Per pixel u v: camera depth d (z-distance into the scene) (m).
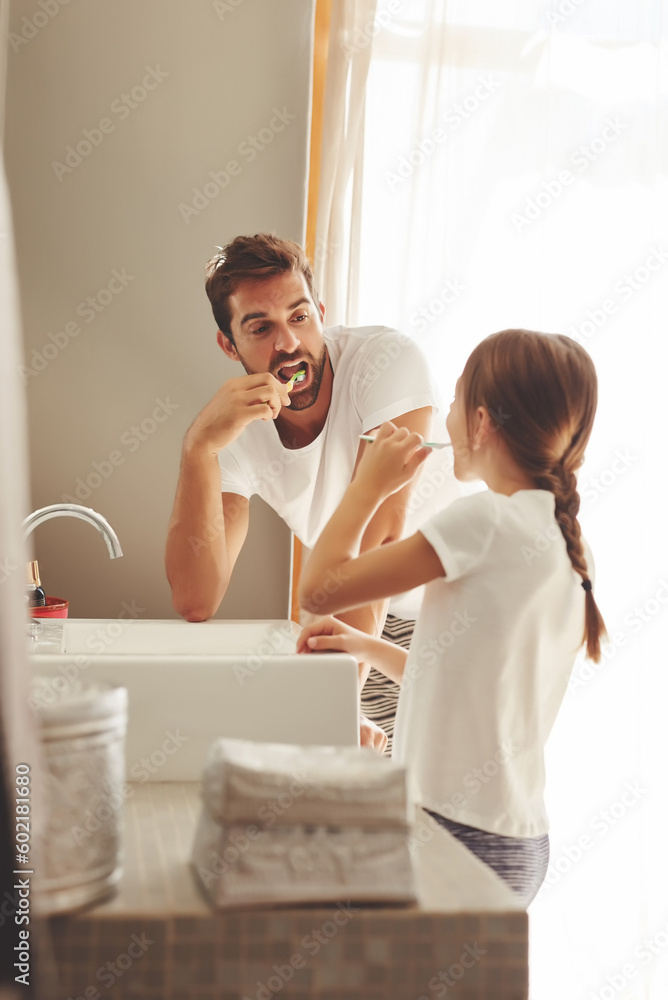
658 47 1.68
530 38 1.71
